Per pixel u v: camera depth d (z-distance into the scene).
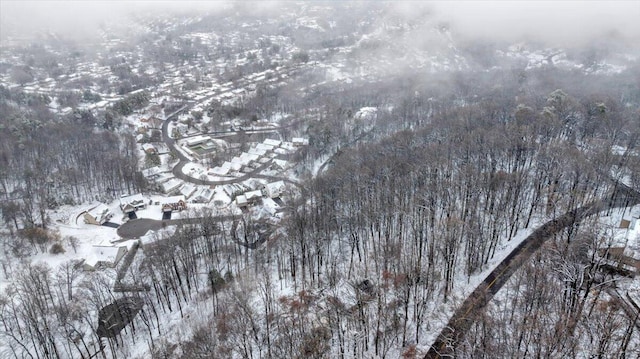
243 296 132.25
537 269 114.75
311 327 118.62
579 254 119.38
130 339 130.38
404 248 147.25
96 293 137.88
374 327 116.38
